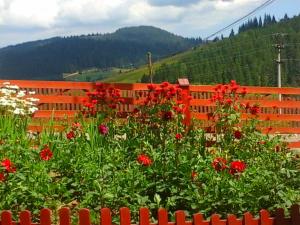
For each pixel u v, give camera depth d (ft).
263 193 15.51
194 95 28.71
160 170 16.17
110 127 21.18
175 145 18.88
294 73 261.85
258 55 285.43
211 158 17.70
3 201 14.79
